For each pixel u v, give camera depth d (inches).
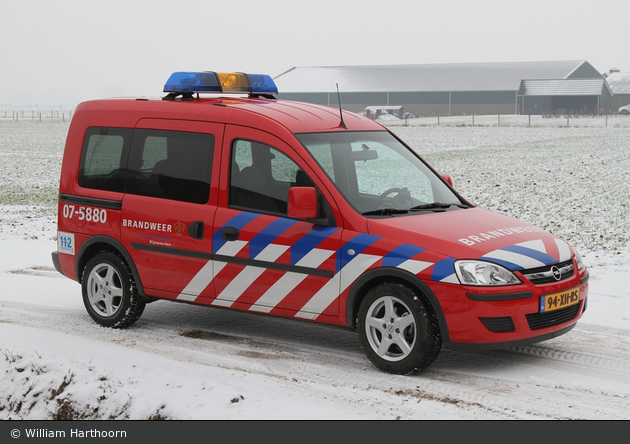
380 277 245.9
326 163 260.1
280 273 261.3
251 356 264.5
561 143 1852.9
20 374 235.8
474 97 4623.5
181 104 289.6
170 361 246.4
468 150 1638.8
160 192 289.7
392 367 241.8
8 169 1192.2
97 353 251.3
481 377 240.4
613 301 335.9
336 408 212.2
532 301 233.6
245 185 269.7
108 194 302.4
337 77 5073.8
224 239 271.4
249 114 272.2
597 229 568.4
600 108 4200.3
